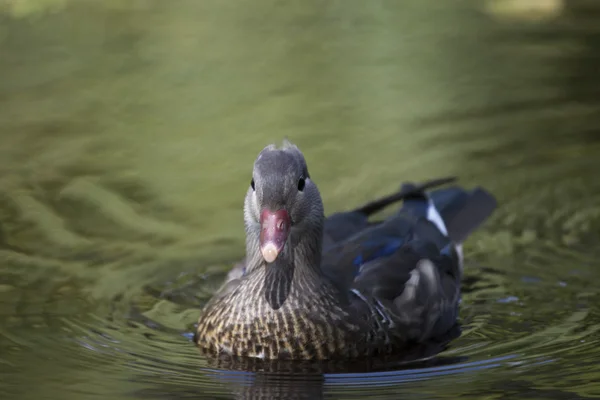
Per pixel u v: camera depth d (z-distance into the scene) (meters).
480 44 19.30
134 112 16.38
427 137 15.55
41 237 12.78
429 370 9.53
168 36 19.59
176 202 13.70
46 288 11.52
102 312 10.98
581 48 19.03
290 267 9.84
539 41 19.42
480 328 10.65
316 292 9.89
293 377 9.40
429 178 14.23
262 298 9.79
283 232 9.03
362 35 19.80
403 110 16.42
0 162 14.74
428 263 10.91
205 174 14.41
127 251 12.52
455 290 11.34
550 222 13.38
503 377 9.22
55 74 17.81
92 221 13.22
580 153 15.03
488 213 12.62
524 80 17.64
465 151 15.09
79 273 11.92
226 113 16.23
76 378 9.25
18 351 9.88
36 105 16.66
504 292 11.62
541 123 16.00
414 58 18.62
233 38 19.48
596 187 14.12
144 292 11.58
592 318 10.73
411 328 10.34
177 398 8.84
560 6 21.31
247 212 9.98
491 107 16.58
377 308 10.22
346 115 16.22
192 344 10.27
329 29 20.12
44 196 13.83
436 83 17.55
